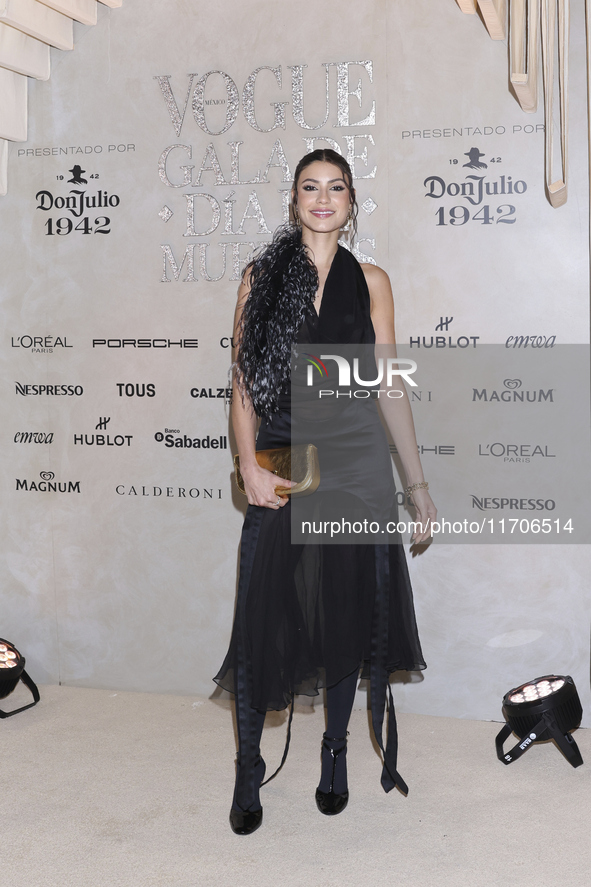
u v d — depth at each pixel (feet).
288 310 7.33
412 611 8.09
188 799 7.96
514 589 9.70
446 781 8.30
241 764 7.41
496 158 9.27
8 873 6.75
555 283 9.27
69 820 7.57
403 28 9.34
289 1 9.57
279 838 7.29
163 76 10.00
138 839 7.25
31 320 10.67
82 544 10.79
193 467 10.37
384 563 7.63
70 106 10.30
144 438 10.48
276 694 7.55
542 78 9.07
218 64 9.84
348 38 9.48
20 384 10.78
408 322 9.64
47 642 11.03
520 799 7.91
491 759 8.80
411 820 7.55
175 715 10.01
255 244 9.93
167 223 10.16
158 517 10.53
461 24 9.20
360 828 7.44
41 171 10.46
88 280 10.44
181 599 10.57
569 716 8.55
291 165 9.77
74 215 10.42
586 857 6.91
